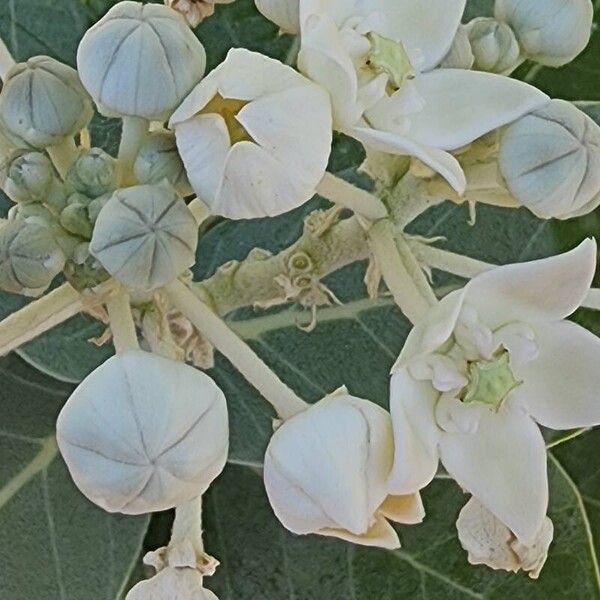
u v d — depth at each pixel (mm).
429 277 250
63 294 226
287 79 213
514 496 225
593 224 288
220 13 282
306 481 209
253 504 291
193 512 238
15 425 280
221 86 208
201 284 264
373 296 260
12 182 223
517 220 289
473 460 226
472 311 225
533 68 285
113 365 207
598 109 272
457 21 237
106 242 212
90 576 278
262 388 220
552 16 245
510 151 227
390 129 230
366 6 239
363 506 208
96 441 205
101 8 282
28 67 225
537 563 242
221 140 208
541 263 214
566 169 225
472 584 292
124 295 225
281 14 234
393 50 232
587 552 289
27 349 270
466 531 241
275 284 262
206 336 227
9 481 278
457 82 234
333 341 286
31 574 276
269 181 209
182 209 214
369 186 283
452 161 224
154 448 204
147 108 219
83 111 227
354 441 208
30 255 217
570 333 227
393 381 210
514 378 225
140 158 218
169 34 217
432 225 289
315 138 212
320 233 258
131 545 280
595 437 305
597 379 227
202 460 208
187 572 236
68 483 280
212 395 209
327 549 292
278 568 291
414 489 211
